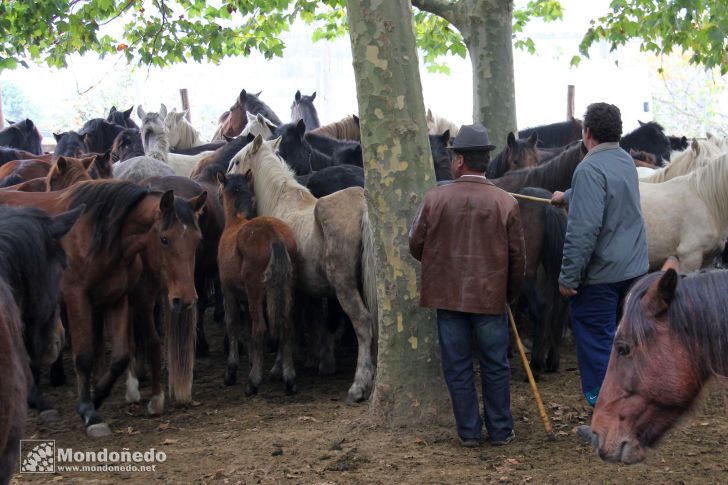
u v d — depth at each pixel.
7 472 3.45
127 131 13.22
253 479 4.99
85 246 6.39
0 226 4.17
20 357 3.53
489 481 4.76
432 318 5.78
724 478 4.69
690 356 3.32
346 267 7.17
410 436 5.67
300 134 10.48
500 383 5.44
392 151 5.75
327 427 6.11
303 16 14.44
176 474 5.20
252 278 7.47
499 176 9.57
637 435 3.44
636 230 5.36
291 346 7.51
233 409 7.02
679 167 8.33
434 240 5.38
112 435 6.30
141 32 14.21
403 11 5.73
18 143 15.70
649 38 12.91
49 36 13.25
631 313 3.42
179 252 6.46
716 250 7.68
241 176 8.40
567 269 5.27
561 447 5.37
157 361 6.92
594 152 5.34
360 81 5.78
